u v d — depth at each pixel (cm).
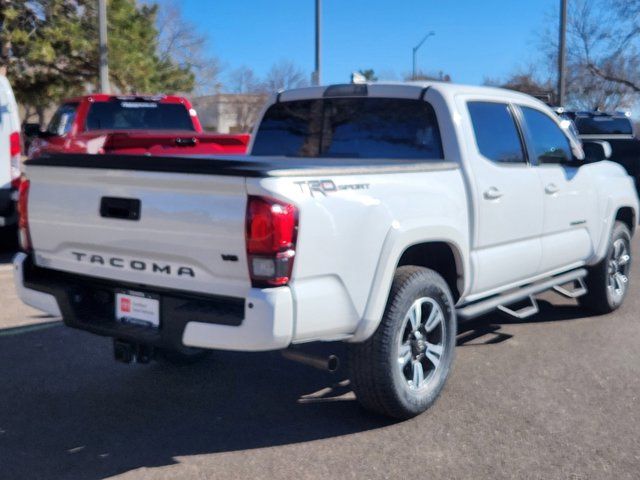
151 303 422
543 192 595
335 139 583
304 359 411
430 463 414
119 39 2500
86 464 414
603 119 1730
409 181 459
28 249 484
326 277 400
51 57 2377
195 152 968
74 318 451
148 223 409
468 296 527
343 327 413
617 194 720
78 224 444
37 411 489
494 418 475
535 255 593
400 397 451
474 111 548
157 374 562
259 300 374
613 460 418
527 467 409
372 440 444
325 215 395
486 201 525
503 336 662
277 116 625
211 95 4341
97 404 502
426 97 532
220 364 586
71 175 443
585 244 671
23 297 481
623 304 786
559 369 571
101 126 1117
